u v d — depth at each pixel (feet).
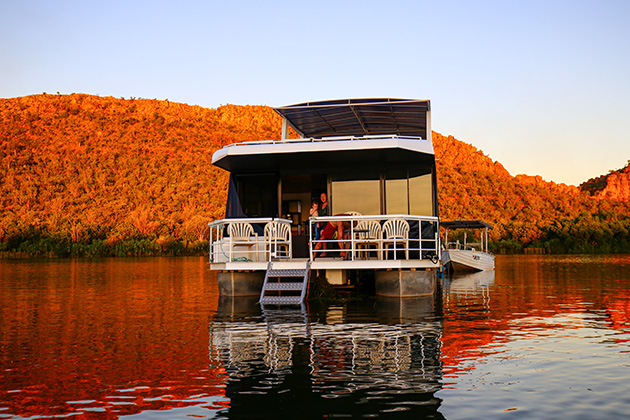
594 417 15.17
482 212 480.23
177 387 17.97
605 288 55.42
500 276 78.18
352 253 40.01
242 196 49.85
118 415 15.40
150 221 328.29
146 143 593.42
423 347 23.76
